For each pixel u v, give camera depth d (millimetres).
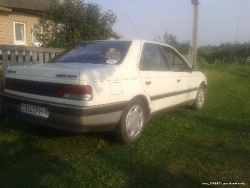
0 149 3777
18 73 3920
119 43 4488
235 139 4570
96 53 4379
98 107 3428
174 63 5520
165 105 4969
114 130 3949
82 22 9023
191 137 4590
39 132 4492
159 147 4086
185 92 5645
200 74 6527
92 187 2914
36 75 3684
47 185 2920
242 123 5570
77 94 3318
